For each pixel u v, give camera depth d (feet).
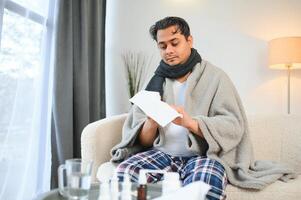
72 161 2.57
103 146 4.53
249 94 7.99
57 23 6.14
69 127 6.29
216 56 8.14
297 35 7.76
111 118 5.06
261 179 3.84
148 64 8.41
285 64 7.13
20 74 5.62
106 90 8.61
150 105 3.78
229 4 8.06
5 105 5.32
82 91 6.73
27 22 5.77
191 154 4.23
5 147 5.37
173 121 3.84
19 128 5.69
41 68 6.20
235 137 4.08
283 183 3.92
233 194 3.82
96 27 7.36
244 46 8.01
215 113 4.26
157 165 4.03
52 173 6.20
